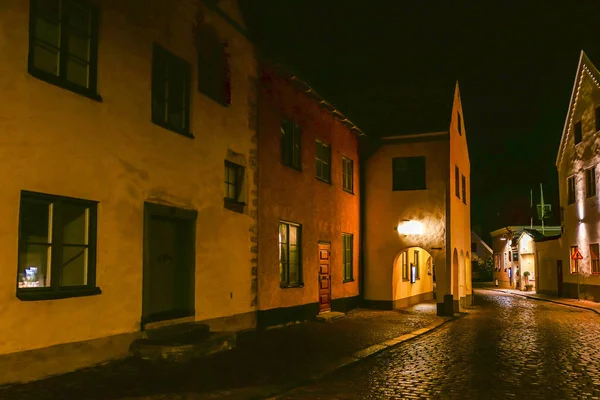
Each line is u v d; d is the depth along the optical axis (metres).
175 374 8.49
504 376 9.22
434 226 20.70
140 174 9.77
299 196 16.19
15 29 7.52
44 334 7.78
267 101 14.45
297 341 12.41
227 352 10.58
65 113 8.26
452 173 21.45
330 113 18.73
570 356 11.23
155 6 10.34
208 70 12.27
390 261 21.28
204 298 11.48
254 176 13.73
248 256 13.28
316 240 17.33
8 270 7.29
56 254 8.12
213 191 11.94
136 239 9.62
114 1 9.37
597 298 26.52
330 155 18.89
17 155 7.47
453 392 8.09
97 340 8.72
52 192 7.98
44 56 8.18
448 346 12.61
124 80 9.48
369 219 21.73
